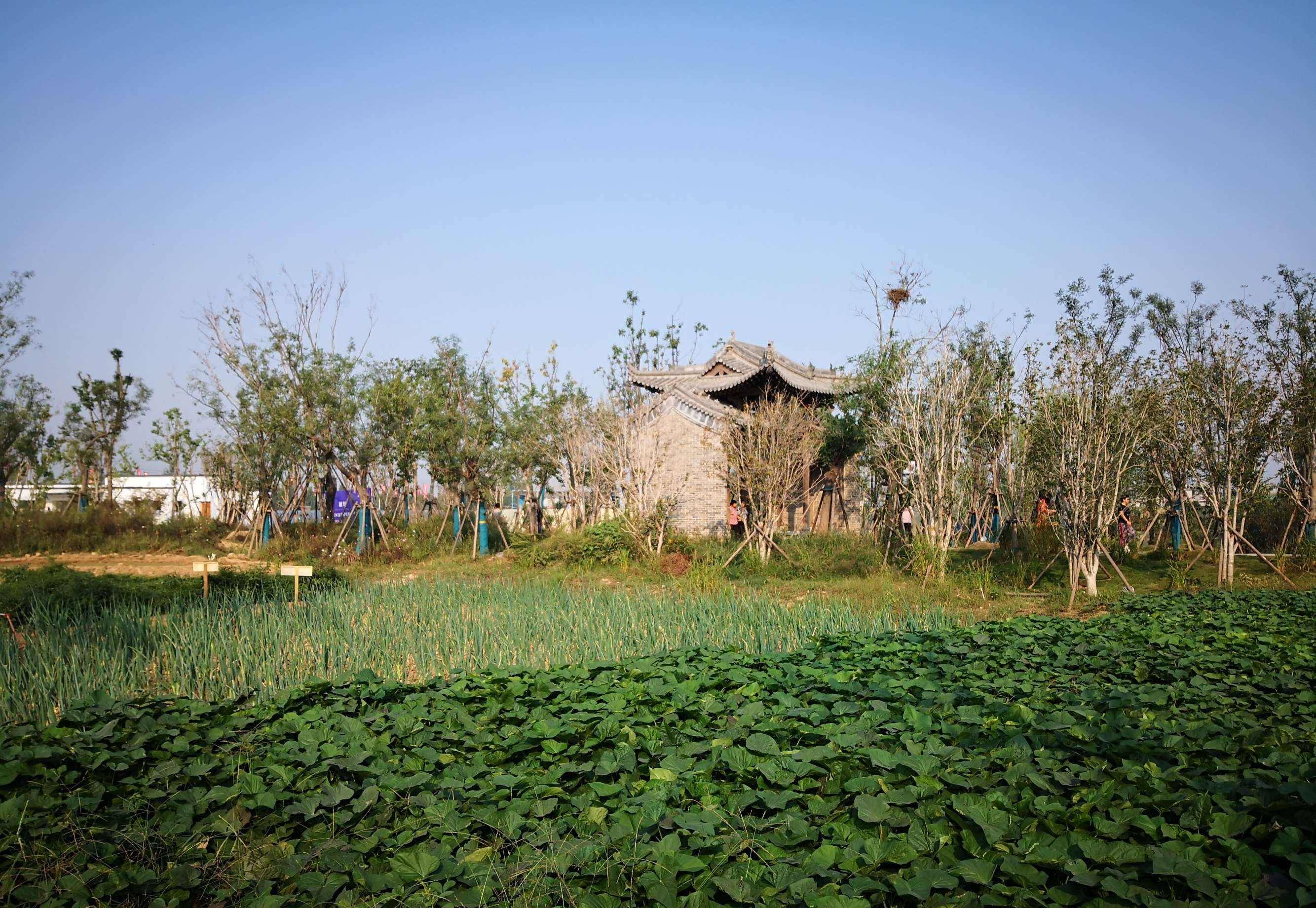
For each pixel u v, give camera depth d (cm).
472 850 507
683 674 895
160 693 957
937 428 2005
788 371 2884
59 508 3080
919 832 493
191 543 2853
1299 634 1127
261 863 515
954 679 888
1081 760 621
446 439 2691
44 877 495
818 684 848
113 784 619
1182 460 1989
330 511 3009
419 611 1411
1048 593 1831
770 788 582
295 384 2656
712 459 2947
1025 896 427
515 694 814
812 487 2891
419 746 681
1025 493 2423
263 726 750
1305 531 2131
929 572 1873
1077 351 1806
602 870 460
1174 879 441
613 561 2298
